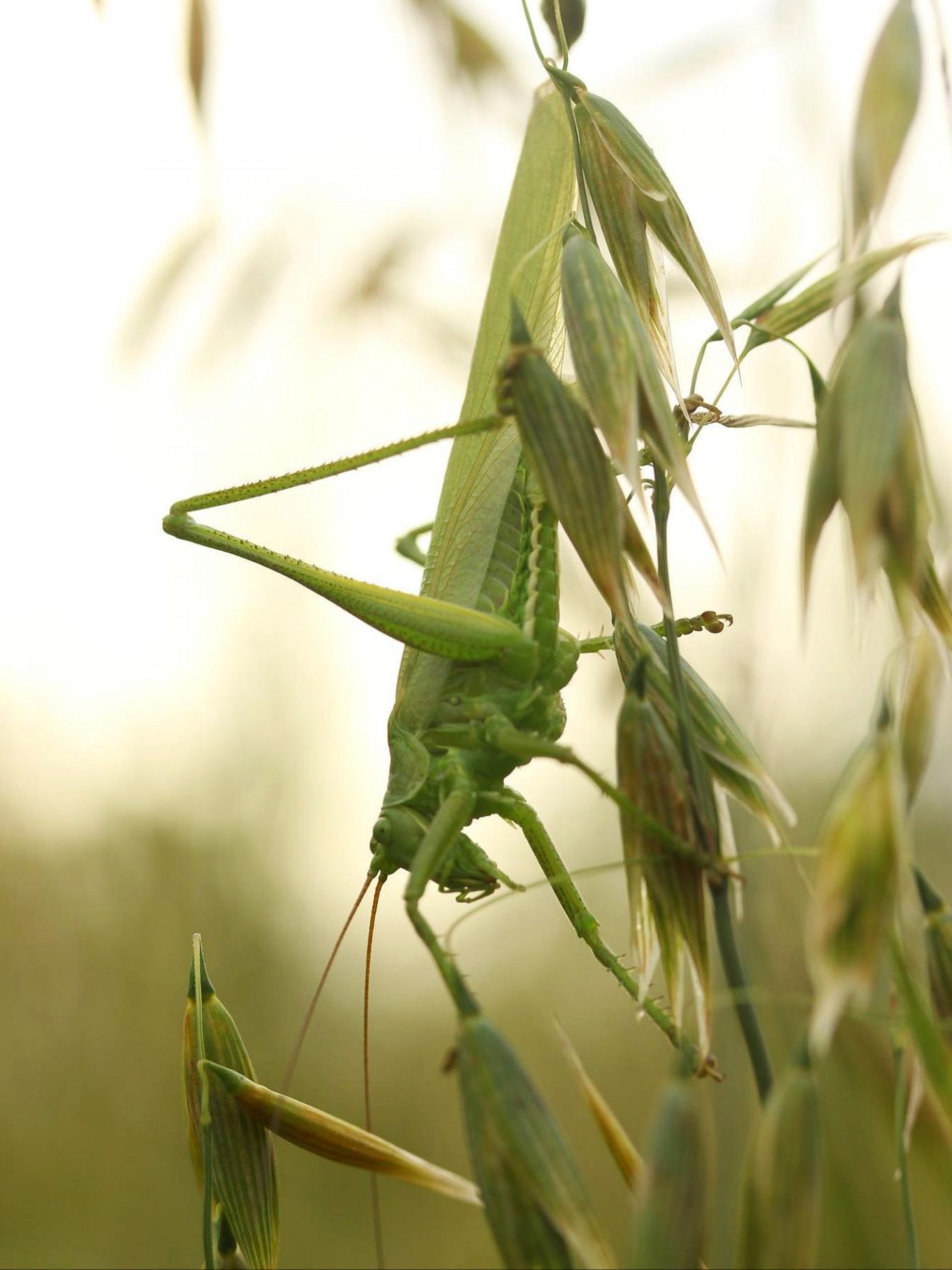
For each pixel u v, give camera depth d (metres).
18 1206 0.76
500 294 0.37
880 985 0.33
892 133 0.33
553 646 0.36
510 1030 0.76
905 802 0.32
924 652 0.33
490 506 0.37
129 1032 0.83
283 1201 0.81
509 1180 0.33
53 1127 0.79
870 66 0.33
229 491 0.36
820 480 0.33
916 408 0.33
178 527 0.36
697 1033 0.33
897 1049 0.33
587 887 0.72
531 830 0.37
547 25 0.36
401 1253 0.79
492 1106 0.33
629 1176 0.34
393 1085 0.89
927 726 0.33
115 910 0.85
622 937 0.72
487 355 0.37
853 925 0.32
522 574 0.37
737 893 0.33
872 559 0.32
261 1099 0.34
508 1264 0.33
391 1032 0.90
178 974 0.85
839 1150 0.35
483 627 0.36
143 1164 0.79
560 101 0.37
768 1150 0.32
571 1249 0.33
